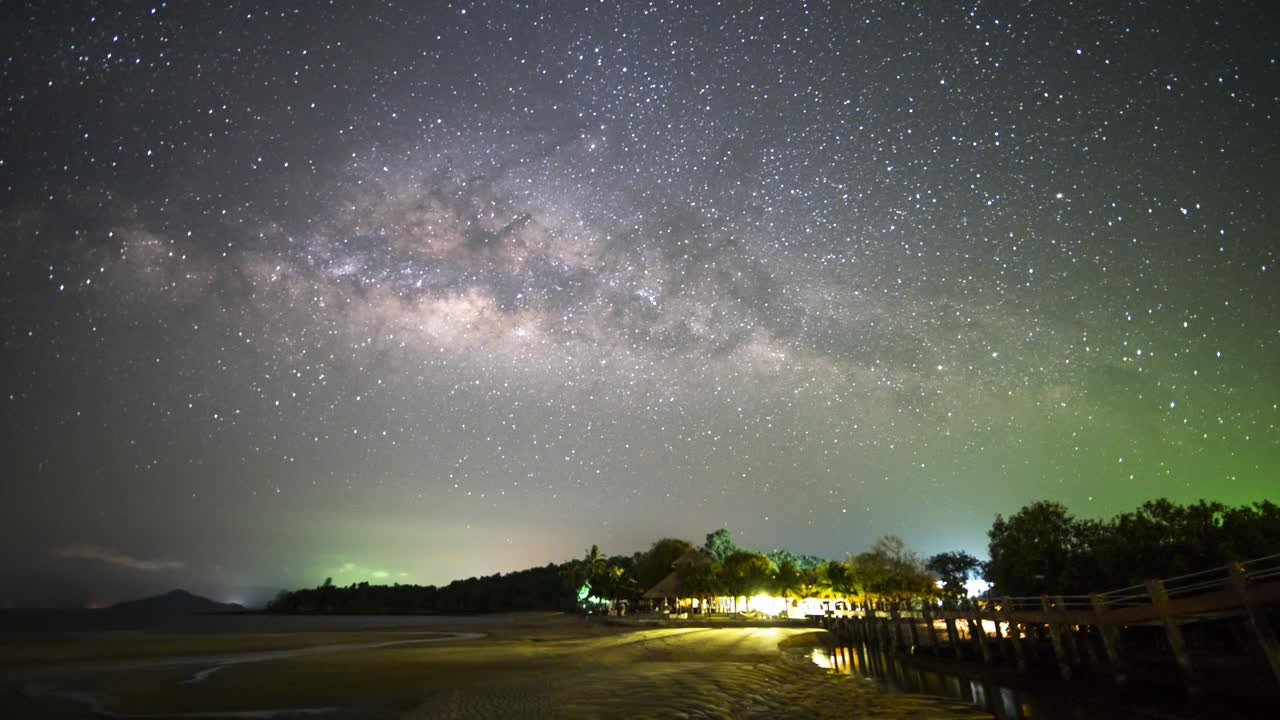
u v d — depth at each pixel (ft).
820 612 266.57
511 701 67.77
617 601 370.94
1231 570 53.88
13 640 188.44
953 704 67.00
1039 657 95.14
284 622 420.36
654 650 131.85
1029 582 119.96
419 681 84.64
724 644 145.48
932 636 113.60
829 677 89.20
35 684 83.92
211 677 90.33
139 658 122.93
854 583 278.87
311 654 129.59
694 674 91.40
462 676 90.02
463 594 619.26
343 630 258.78
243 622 424.87
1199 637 81.76
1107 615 69.31
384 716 59.88
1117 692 67.36
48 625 384.47
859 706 66.69
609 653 126.31
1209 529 92.48
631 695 71.61
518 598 565.94
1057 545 117.80
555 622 298.15
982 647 98.12
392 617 515.50
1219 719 53.31
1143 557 95.25
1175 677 69.82
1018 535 123.13
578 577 396.37
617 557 507.30
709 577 335.47
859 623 154.30
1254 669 67.10
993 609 94.79
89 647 155.33
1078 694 69.10
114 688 79.77
